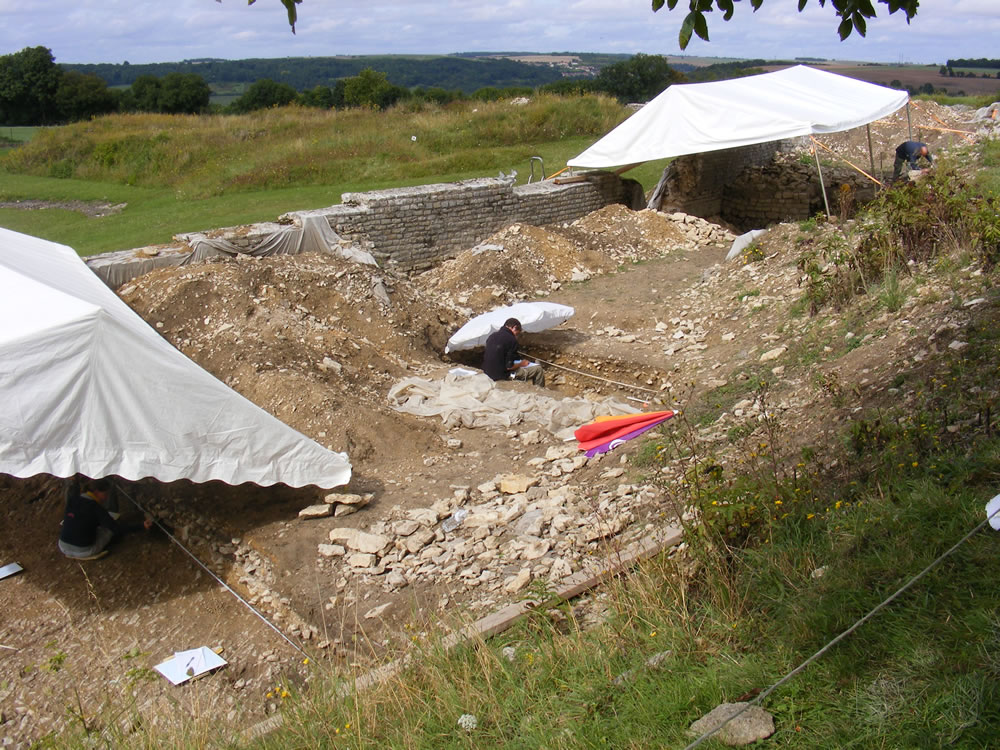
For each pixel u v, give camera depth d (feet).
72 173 89.30
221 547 23.27
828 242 35.63
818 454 19.19
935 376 20.47
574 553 19.34
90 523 23.68
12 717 18.30
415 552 21.43
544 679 14.10
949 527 13.94
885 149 71.97
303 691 17.13
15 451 20.94
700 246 50.85
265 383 29.86
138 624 21.27
